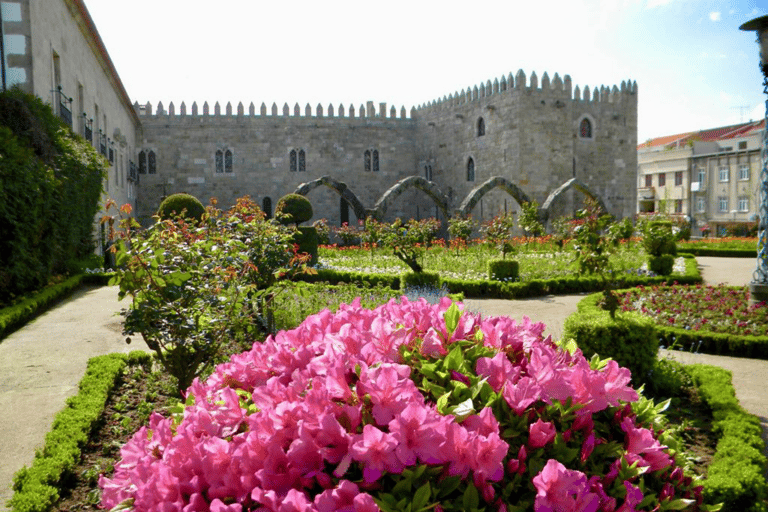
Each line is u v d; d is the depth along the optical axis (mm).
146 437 3146
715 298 13492
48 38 19953
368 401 2654
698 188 60812
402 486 2369
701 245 33812
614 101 46219
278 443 2518
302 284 10461
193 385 3461
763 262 12438
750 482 4652
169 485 2533
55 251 16766
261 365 3439
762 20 11391
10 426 6520
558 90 44156
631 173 46906
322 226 24797
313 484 2475
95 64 29812
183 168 50094
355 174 52938
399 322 3736
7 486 5129
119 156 37906
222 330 7320
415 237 17172
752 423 6141
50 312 13672
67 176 17812
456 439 2445
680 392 7527
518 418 2777
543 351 3182
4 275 12719
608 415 3164
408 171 54594
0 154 12828
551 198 40656
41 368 8789
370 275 19953
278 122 51344
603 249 8539
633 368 7590
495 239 25484
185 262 7188
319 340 3619
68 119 21547
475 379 2953
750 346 9844
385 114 53812
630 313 8148
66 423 6004
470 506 2383
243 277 8125
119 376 7992
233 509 2229
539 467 2592
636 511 2732
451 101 50281
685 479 3193
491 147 45781
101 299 15867
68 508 4746
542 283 17859
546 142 43844
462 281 17969
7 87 17797
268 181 51281
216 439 2557
